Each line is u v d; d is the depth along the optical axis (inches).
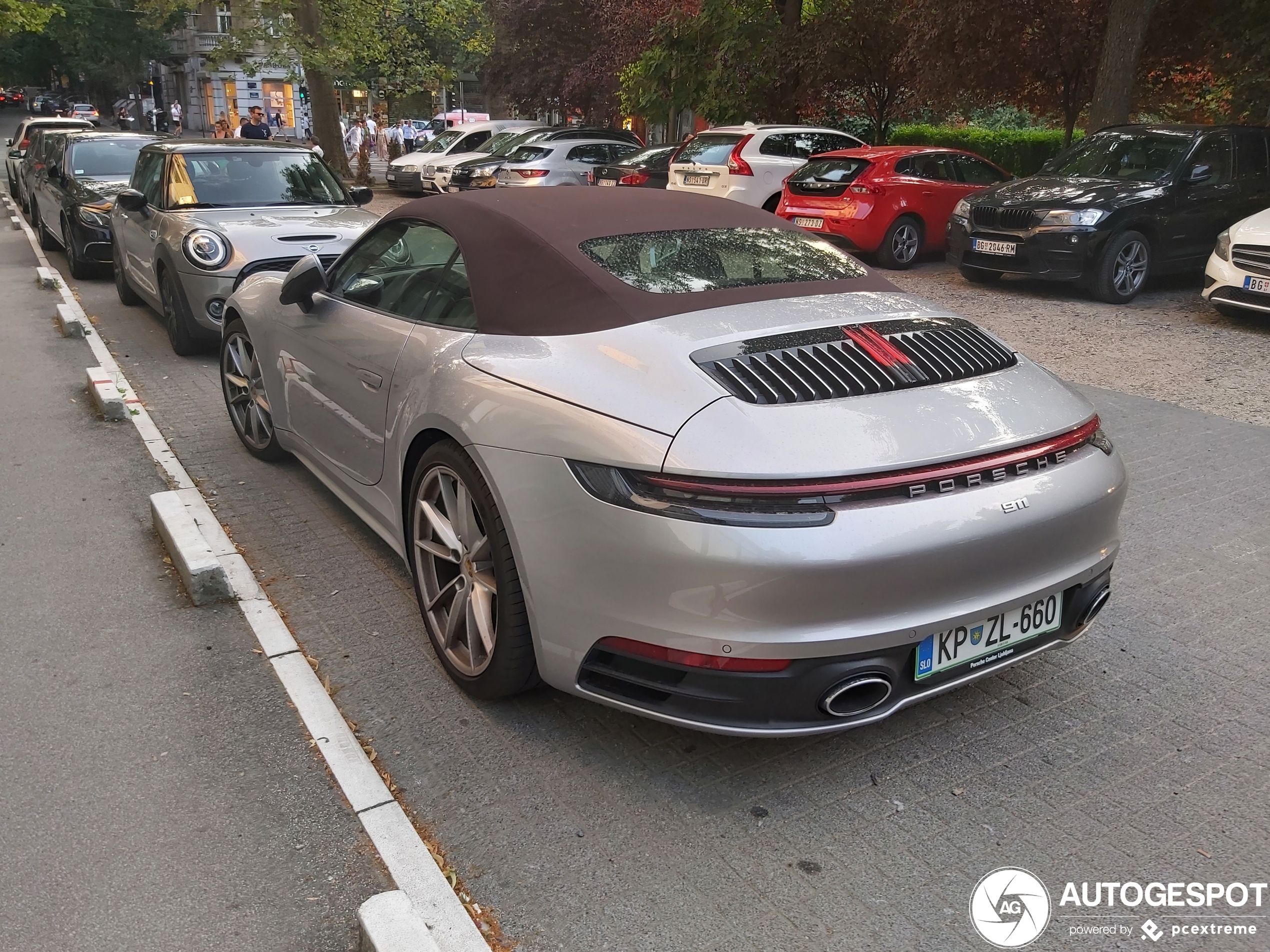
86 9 2454.5
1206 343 334.0
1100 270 399.5
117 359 306.8
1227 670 132.3
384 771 109.3
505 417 108.2
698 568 91.6
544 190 146.1
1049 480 103.3
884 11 703.1
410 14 975.0
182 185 328.8
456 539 121.1
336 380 154.5
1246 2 513.7
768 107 770.8
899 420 98.0
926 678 99.6
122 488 196.9
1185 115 729.6
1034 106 683.4
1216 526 180.5
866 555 90.8
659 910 89.4
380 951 78.5
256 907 89.4
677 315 112.5
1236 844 98.8
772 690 93.4
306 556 165.8
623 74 885.8
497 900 90.7
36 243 588.1
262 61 879.1
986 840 99.2
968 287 450.9
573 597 101.5
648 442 95.7
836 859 96.2
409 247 147.2
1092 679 130.1
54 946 84.6
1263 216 350.9
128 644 136.2
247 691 124.6
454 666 123.6
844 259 139.8
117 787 105.7
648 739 115.4
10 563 161.6
